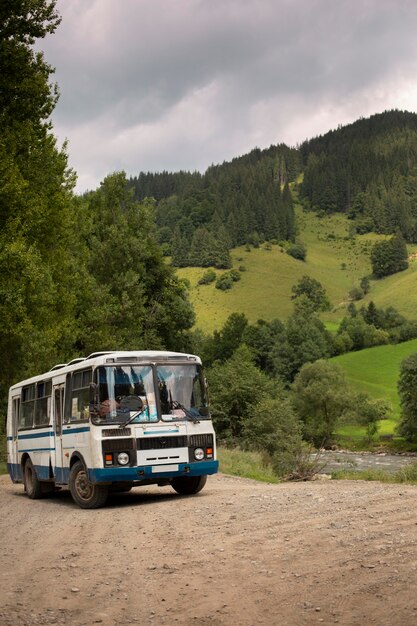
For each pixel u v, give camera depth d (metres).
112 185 56.56
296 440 45.50
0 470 31.19
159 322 58.50
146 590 7.54
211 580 7.79
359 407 96.62
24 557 9.91
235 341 153.25
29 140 27.88
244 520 11.90
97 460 15.24
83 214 47.25
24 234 29.11
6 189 25.56
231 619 6.34
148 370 16.03
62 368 17.97
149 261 58.75
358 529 10.23
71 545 10.71
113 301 50.28
